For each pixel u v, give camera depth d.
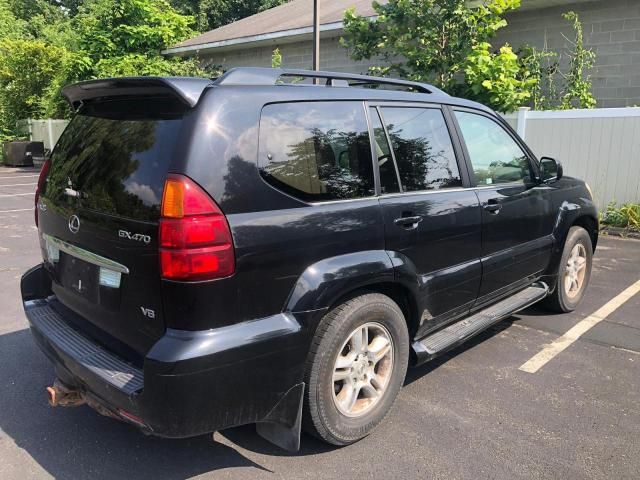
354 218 2.98
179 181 2.40
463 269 3.75
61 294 3.31
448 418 3.41
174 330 2.46
